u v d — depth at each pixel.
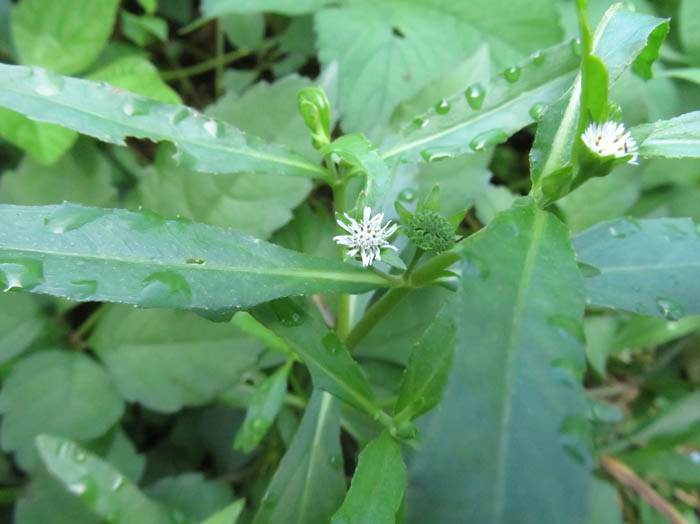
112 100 0.07
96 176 0.11
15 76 0.06
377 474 0.06
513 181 0.14
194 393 0.10
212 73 0.15
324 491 0.07
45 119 0.06
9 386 0.10
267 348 0.10
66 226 0.06
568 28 0.14
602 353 0.12
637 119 0.11
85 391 0.10
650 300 0.06
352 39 0.13
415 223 0.06
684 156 0.06
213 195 0.11
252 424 0.08
